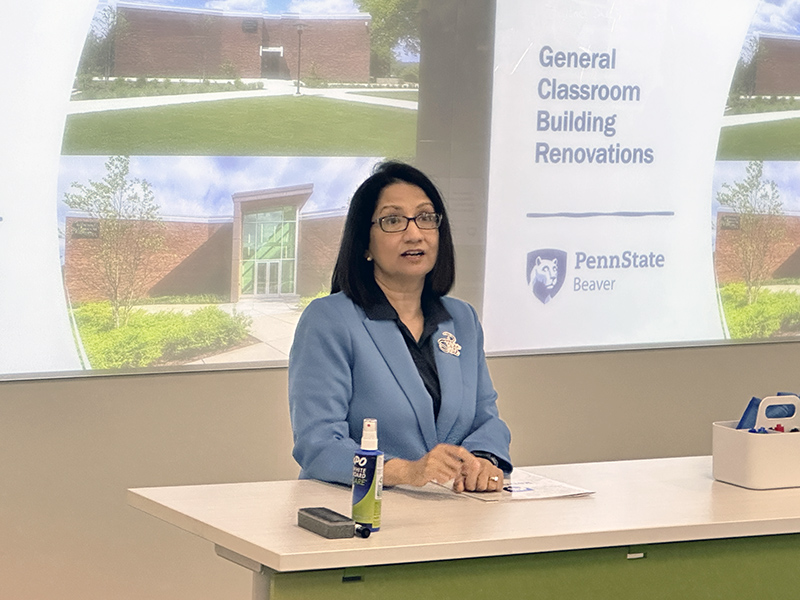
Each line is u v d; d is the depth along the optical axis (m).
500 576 1.86
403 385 2.36
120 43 3.52
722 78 4.39
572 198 4.18
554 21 4.09
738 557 2.06
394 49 3.88
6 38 3.37
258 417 3.82
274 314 3.82
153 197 3.61
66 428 3.54
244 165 3.72
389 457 2.22
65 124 3.46
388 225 2.39
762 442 2.28
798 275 4.61
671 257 4.37
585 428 4.28
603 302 4.27
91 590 3.62
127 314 3.60
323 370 2.32
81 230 3.51
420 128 3.94
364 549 1.73
